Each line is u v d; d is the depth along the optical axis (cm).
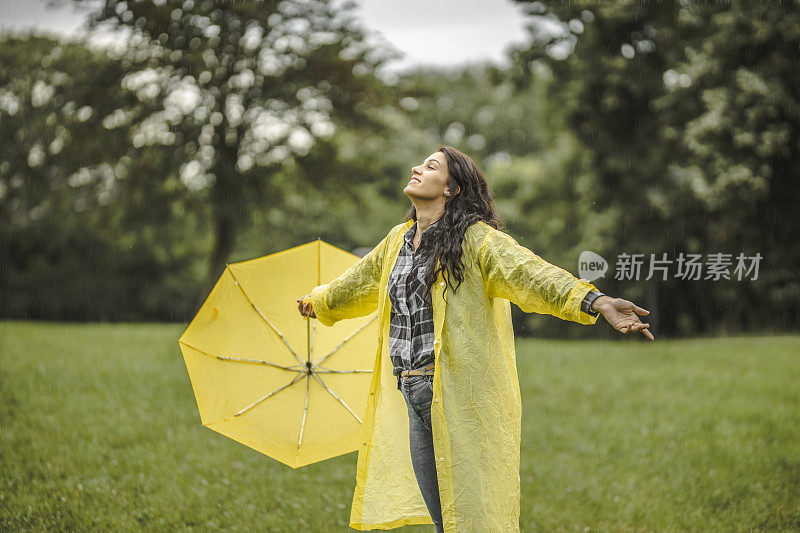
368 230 4434
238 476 786
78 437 886
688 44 2905
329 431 503
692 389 1330
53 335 1828
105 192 3152
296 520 654
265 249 3500
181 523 631
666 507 707
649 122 3045
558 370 1576
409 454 426
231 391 490
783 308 2681
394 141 4572
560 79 3334
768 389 1291
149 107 2808
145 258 3888
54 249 3753
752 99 2364
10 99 3122
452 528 369
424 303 389
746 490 754
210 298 492
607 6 2927
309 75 2902
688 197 2761
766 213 2588
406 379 393
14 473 727
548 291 354
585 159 3369
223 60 2873
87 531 598
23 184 3284
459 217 391
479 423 374
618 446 960
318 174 3069
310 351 510
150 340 1859
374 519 423
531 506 720
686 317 2872
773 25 2367
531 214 3675
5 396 1054
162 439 917
